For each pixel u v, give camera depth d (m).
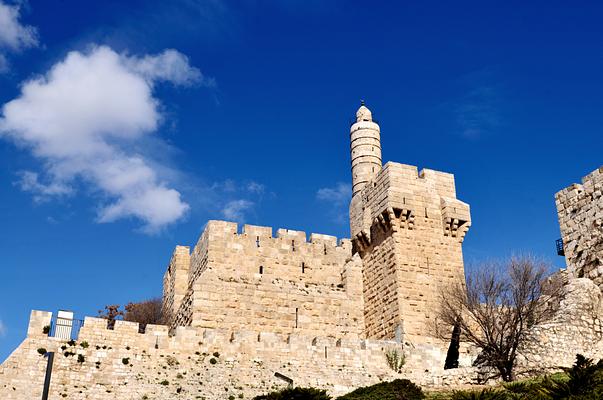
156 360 41.34
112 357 40.78
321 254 54.38
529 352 40.59
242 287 49.59
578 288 43.84
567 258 46.88
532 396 29.83
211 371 41.69
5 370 39.00
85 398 39.38
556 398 29.00
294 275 52.94
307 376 42.88
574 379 29.56
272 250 52.97
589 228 45.84
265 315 49.44
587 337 42.44
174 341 42.16
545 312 42.78
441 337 46.81
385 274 51.06
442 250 51.53
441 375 42.12
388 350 45.41
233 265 51.41
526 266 43.91
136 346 41.47
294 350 43.56
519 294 42.94
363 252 54.31
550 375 36.03
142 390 40.25
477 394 31.05
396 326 48.69
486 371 40.78
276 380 42.28
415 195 52.34
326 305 51.47
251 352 42.94
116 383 40.19
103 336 41.28
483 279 45.00
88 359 40.41
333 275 54.12
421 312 49.22
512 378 39.62
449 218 52.06
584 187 46.84
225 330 43.31
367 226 53.59
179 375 41.09
